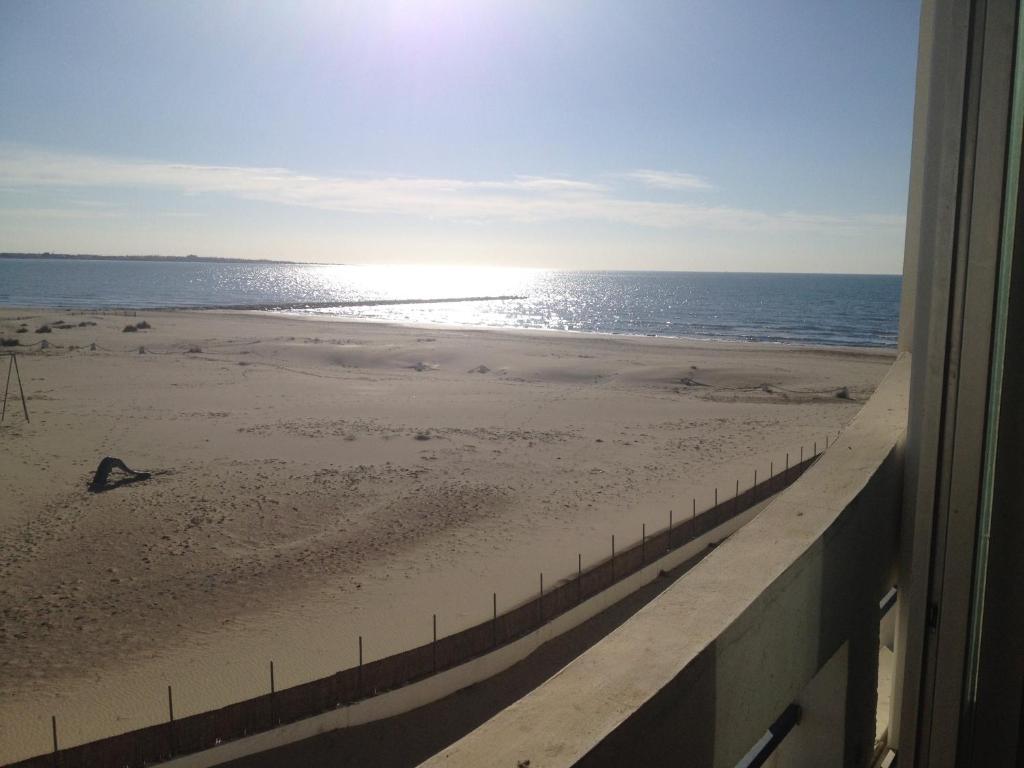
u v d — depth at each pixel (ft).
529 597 59.16
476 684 44.68
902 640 10.78
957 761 8.14
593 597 52.39
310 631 54.34
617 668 6.41
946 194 8.02
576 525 75.87
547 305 543.39
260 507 81.15
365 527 75.31
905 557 10.66
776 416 131.03
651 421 127.03
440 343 240.32
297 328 291.79
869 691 10.18
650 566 57.36
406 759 38.40
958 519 7.98
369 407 138.21
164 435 114.11
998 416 7.71
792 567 7.80
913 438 10.18
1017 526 7.62
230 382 164.66
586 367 188.44
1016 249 7.54
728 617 6.97
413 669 43.21
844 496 9.46
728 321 408.46
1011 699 7.76
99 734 42.24
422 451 105.19
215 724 37.50
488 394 153.28
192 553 68.85
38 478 91.25
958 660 8.07
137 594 60.49
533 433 117.19
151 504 82.02
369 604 58.54
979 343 7.75
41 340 222.69
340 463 98.58
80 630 54.60
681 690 6.33
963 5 7.76
